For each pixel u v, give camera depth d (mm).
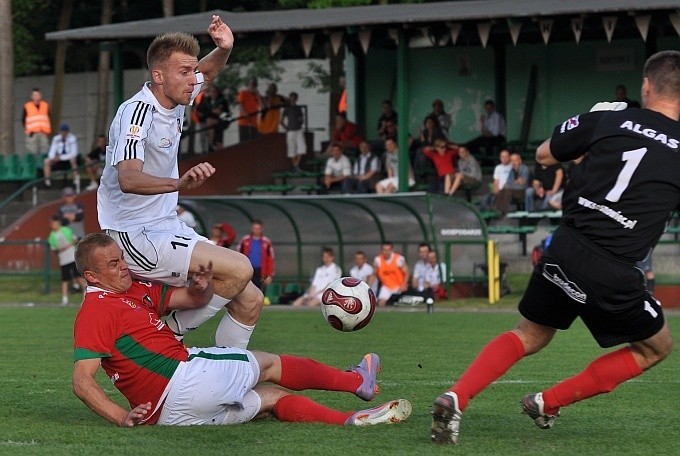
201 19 69312
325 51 95938
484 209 61156
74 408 19641
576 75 70188
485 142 69062
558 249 15484
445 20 57688
